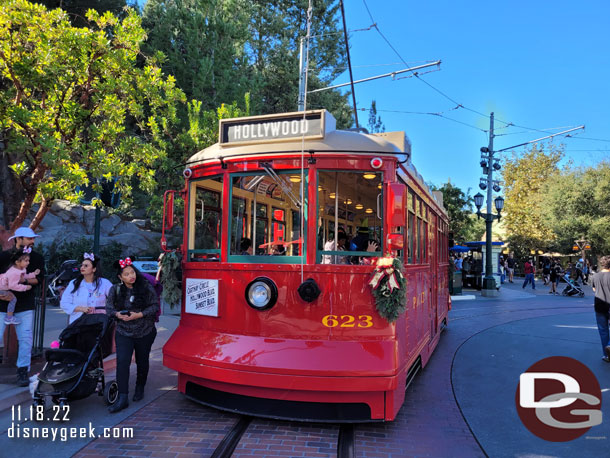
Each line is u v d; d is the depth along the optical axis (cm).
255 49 2209
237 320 443
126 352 472
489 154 2038
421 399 535
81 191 666
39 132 602
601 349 819
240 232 472
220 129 479
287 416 411
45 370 438
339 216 460
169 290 514
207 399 449
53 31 647
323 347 408
